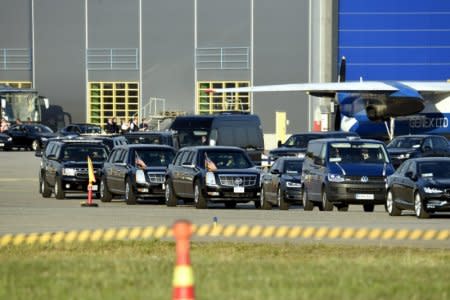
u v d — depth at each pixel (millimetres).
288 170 101375
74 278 44688
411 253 56031
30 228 71688
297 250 57719
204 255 54938
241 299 38781
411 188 84125
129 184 105188
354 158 95562
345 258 53312
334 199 93812
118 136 137250
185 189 100875
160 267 48188
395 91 169125
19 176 152375
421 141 142250
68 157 113938
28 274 46219
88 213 86625
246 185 100000
